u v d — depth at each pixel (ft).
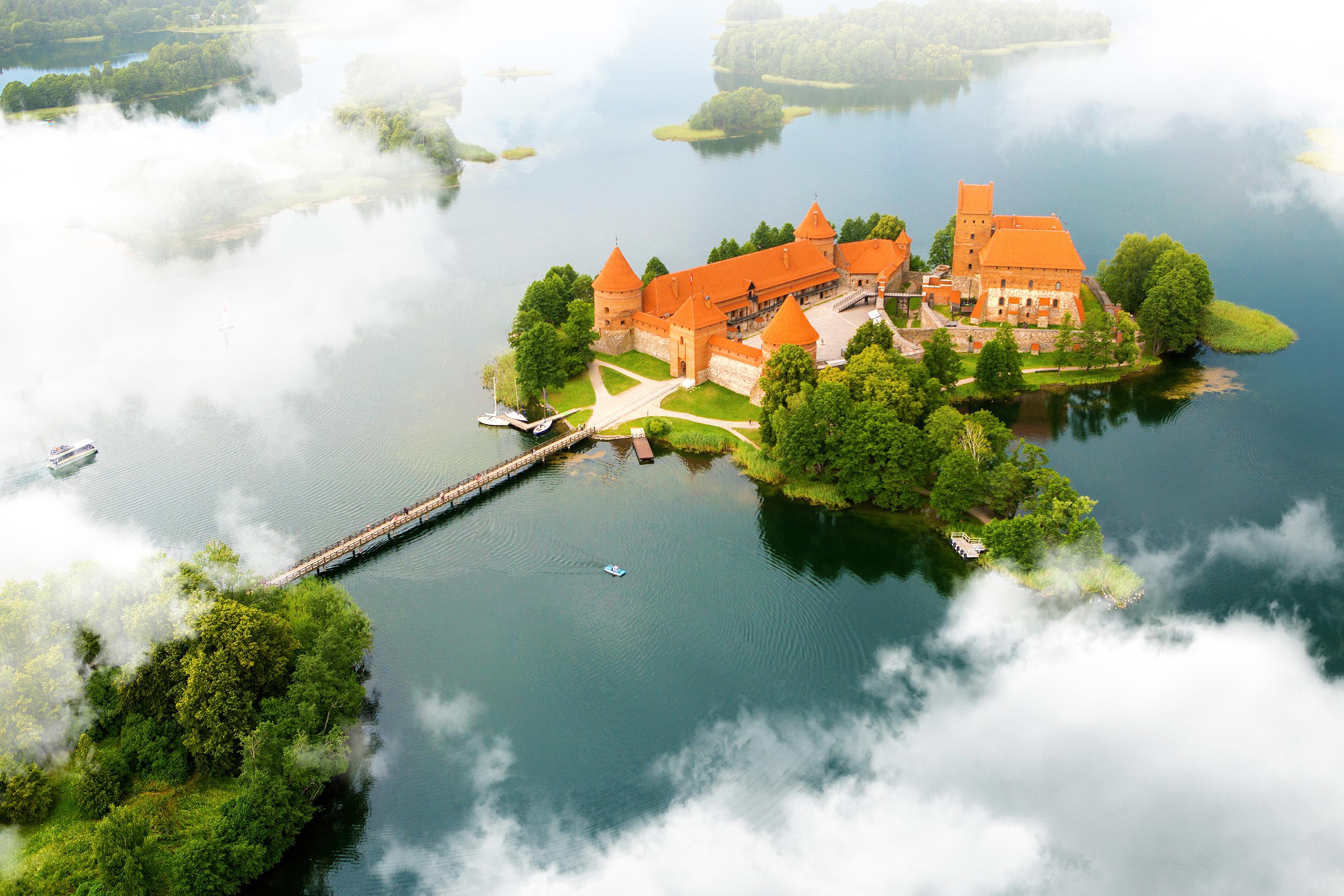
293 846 389.60
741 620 505.66
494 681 469.57
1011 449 645.92
